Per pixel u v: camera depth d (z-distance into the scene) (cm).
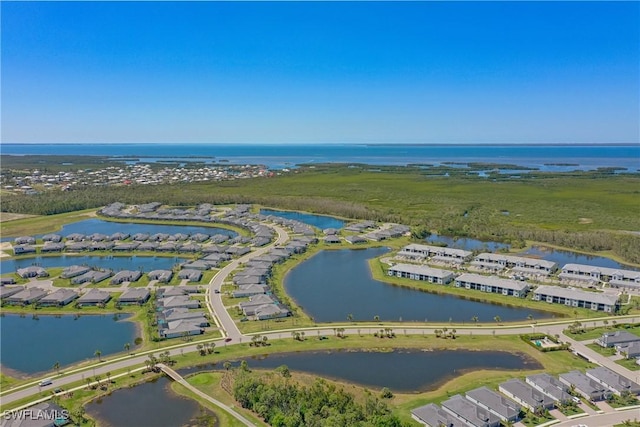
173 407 9950
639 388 10162
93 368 11644
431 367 11650
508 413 9244
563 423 9156
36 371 11712
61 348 12988
